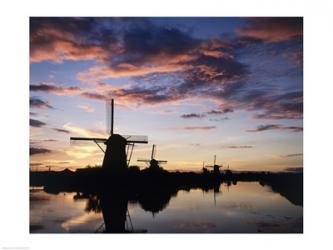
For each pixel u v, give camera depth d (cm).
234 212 1111
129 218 1091
